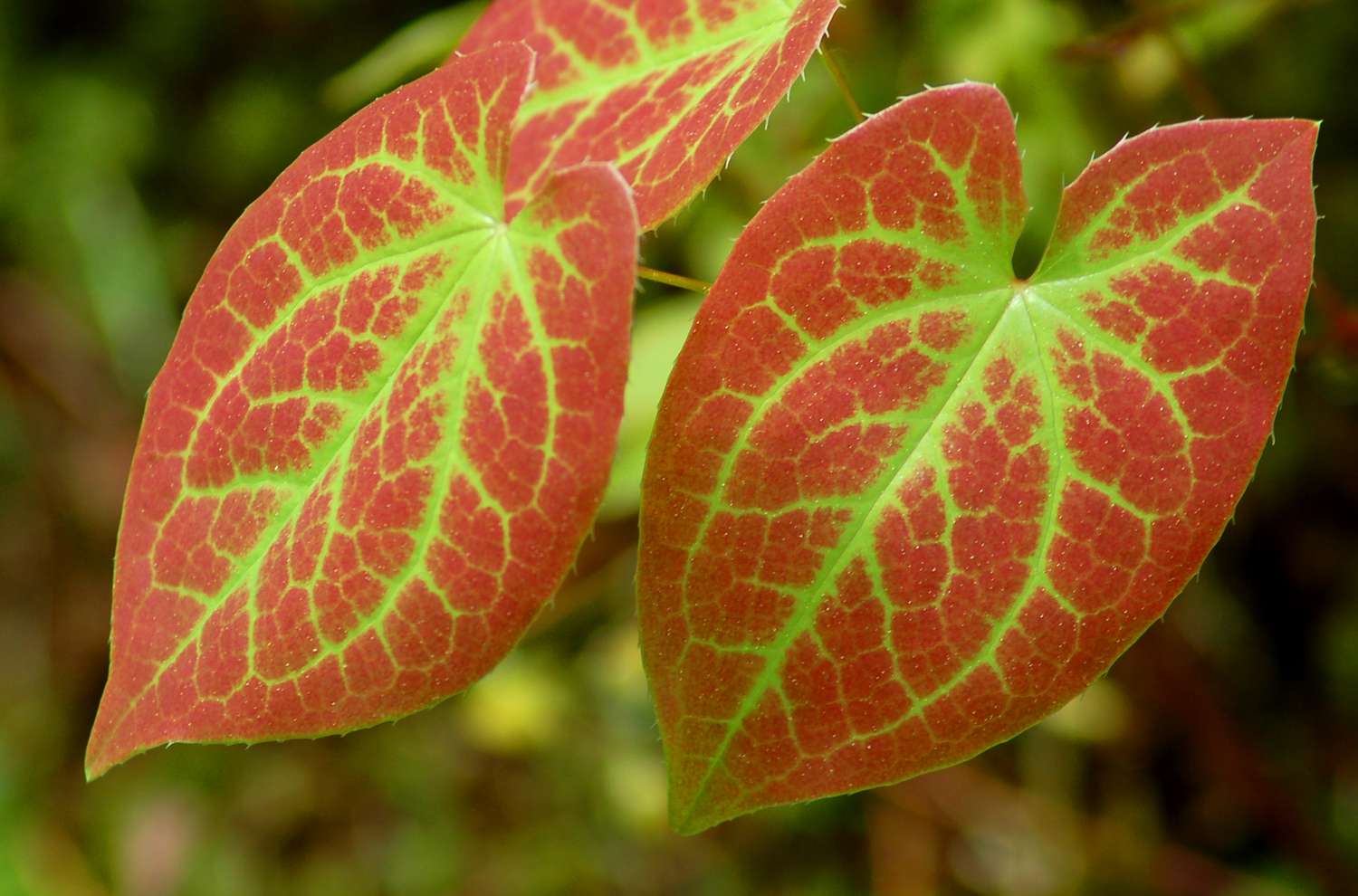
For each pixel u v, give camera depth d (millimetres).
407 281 208
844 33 384
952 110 202
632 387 395
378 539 204
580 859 509
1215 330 202
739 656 204
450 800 541
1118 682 434
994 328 205
